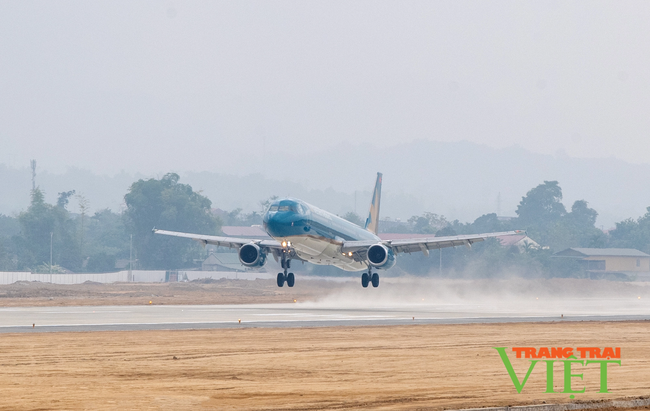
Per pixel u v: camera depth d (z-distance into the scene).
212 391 73.62
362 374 85.06
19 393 70.69
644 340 127.50
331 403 68.31
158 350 101.88
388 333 131.25
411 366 91.69
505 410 66.06
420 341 118.69
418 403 68.94
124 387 74.81
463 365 93.44
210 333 125.94
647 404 71.69
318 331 132.88
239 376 82.44
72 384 75.81
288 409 65.56
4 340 111.31
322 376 83.31
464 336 128.12
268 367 88.88
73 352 98.56
